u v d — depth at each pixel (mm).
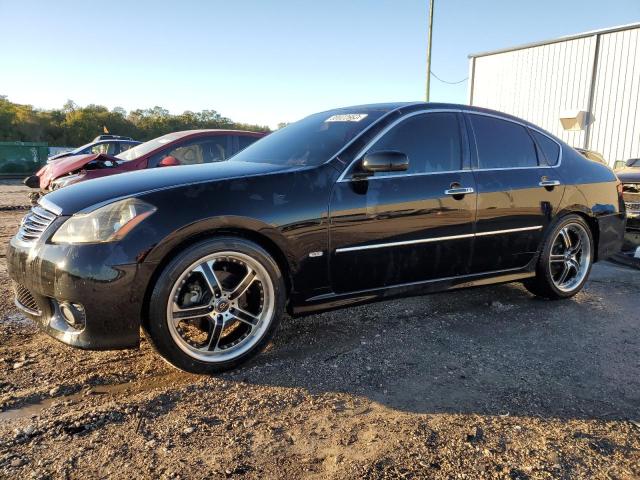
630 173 6531
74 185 2961
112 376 2750
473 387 2707
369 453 2092
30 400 2469
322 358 3029
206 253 2631
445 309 4023
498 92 20969
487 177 3689
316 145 3357
